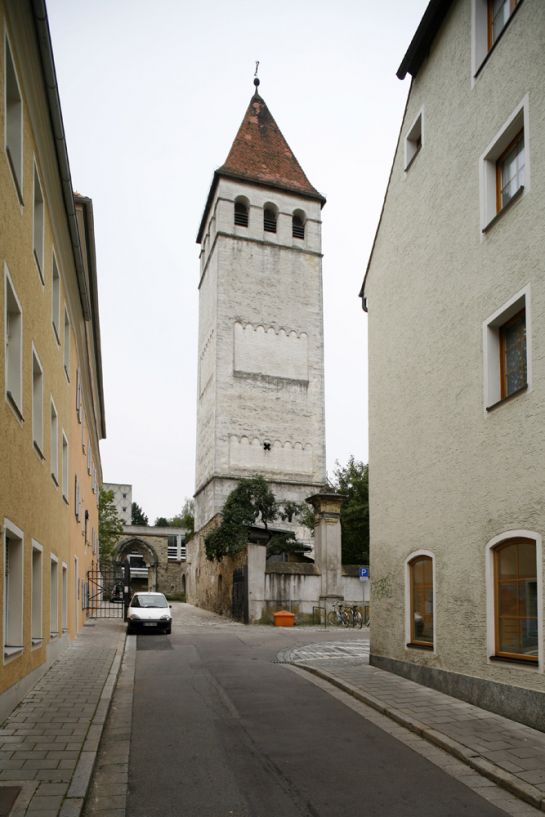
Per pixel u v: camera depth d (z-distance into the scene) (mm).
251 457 46875
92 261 20266
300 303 50750
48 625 13836
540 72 9680
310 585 30188
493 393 10672
